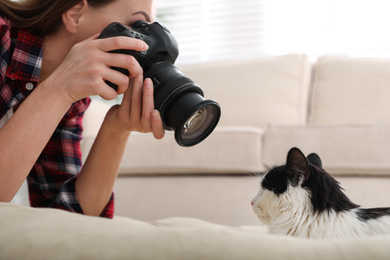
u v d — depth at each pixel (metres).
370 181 1.64
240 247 0.23
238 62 2.40
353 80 2.15
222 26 3.13
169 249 0.23
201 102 0.67
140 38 0.73
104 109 2.32
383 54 2.68
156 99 0.71
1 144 0.64
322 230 0.65
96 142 0.93
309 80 2.35
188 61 3.22
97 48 0.69
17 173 0.65
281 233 0.71
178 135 0.68
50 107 0.67
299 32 2.90
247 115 2.23
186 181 1.92
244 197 1.80
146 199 1.95
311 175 0.71
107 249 0.24
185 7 3.23
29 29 0.85
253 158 1.84
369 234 0.62
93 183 0.93
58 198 0.94
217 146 1.90
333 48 2.81
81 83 0.68
